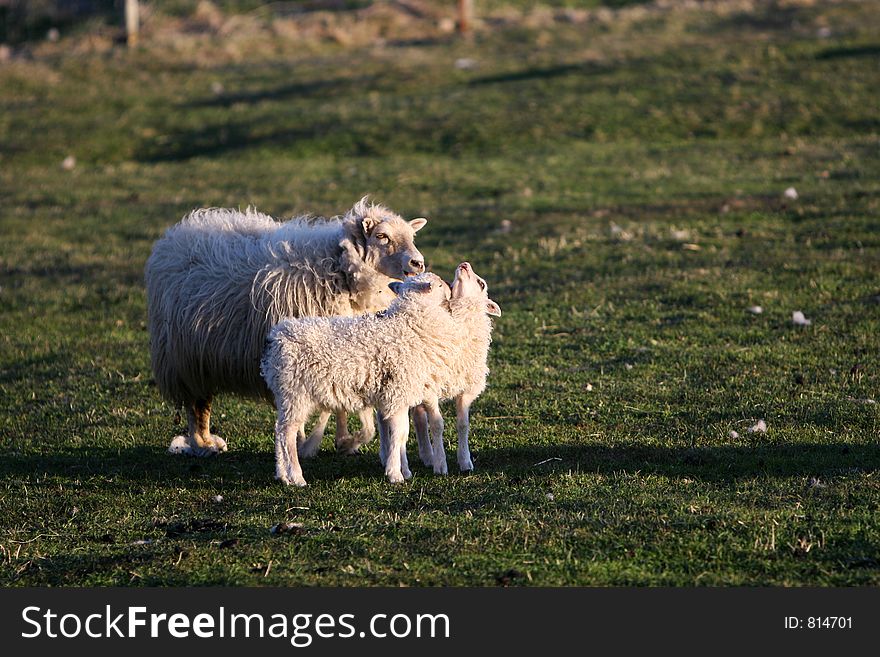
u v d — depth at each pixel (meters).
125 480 10.91
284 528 9.11
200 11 50.31
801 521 8.68
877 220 20.28
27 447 12.40
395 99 35.53
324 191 26.61
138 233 24.08
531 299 17.47
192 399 11.93
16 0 51.81
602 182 25.73
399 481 10.04
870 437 10.95
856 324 15.10
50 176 29.95
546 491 9.68
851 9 42.53
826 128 29.14
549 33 43.53
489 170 27.67
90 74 41.12
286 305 11.32
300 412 9.89
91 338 17.34
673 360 14.19
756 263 18.33
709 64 35.62
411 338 9.69
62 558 8.94
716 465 10.31
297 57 43.19
